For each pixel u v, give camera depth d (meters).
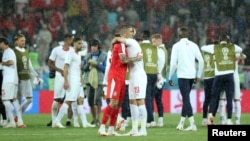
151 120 51.34
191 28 91.69
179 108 76.62
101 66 52.69
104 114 40.00
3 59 50.84
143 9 94.81
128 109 50.31
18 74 52.31
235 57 50.38
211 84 52.28
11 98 50.97
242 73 78.62
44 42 86.12
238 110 52.75
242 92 77.50
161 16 93.81
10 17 90.69
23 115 70.50
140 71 40.28
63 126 51.28
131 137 38.88
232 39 91.75
